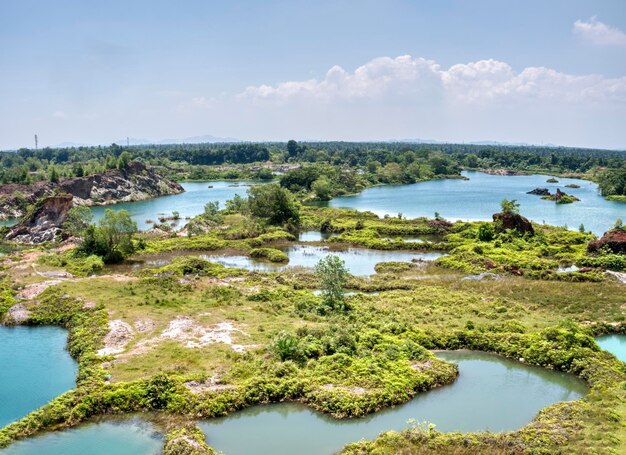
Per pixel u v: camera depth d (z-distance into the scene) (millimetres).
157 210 160750
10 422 35812
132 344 46094
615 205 159625
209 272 76750
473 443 31344
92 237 88562
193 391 37656
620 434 31328
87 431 33875
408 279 73938
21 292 63219
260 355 43719
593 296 62094
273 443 33031
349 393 37375
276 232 109812
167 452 30906
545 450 30203
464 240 99625
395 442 31641
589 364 42062
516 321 52406
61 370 43719
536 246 91312
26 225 112938
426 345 47906
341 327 48625
